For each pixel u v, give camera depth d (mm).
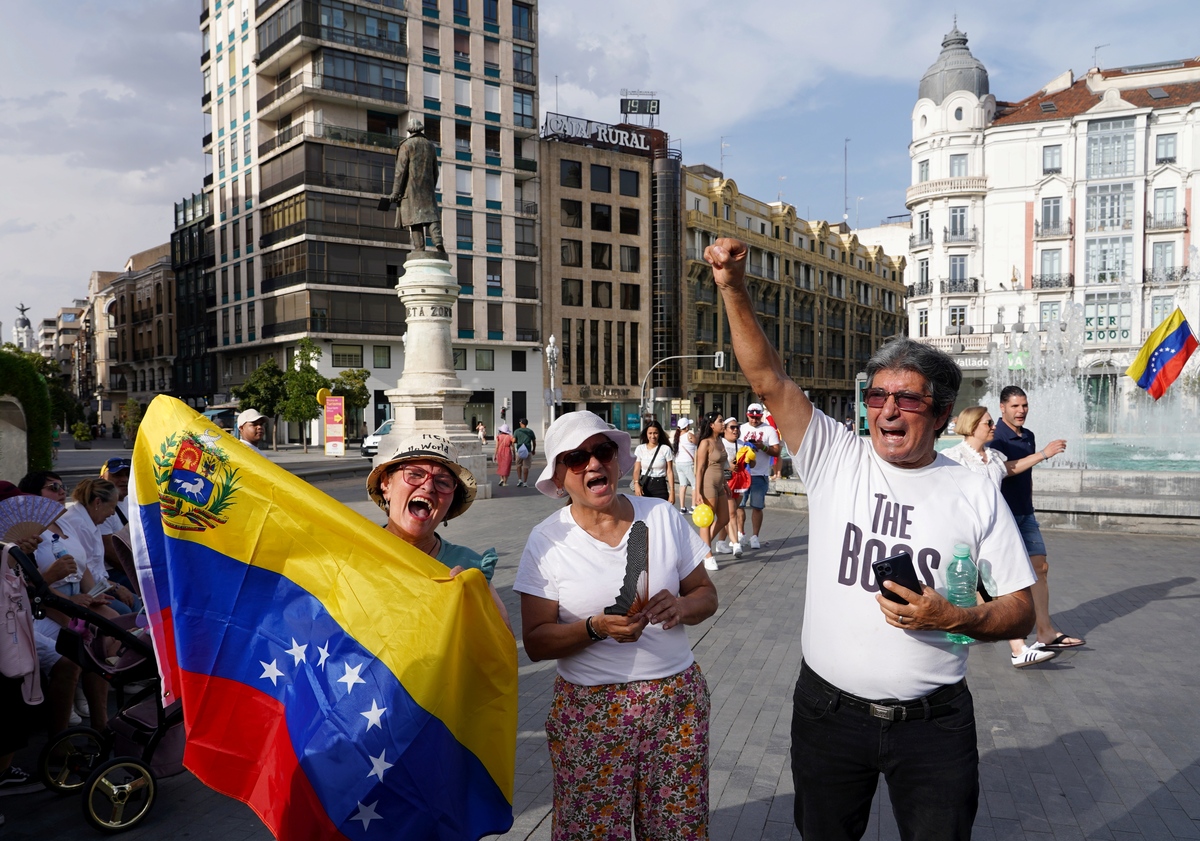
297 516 2881
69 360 134250
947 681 2469
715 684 5699
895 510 2541
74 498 5246
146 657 4160
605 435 2754
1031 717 5086
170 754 4168
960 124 50125
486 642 2748
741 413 71312
